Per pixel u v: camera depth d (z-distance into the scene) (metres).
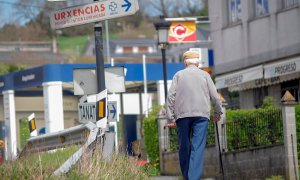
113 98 26.91
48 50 98.19
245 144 27.39
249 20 40.03
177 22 40.31
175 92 16.86
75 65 43.28
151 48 141.12
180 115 16.77
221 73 42.44
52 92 42.94
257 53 39.38
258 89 40.38
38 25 101.50
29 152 20.81
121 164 18.33
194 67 17.00
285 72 36.28
